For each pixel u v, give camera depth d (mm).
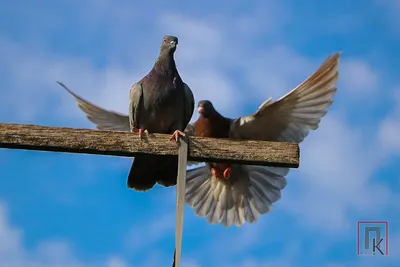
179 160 10930
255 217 17984
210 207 18094
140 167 12891
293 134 16891
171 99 14180
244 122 16938
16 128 10750
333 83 16109
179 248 10133
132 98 14320
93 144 10883
